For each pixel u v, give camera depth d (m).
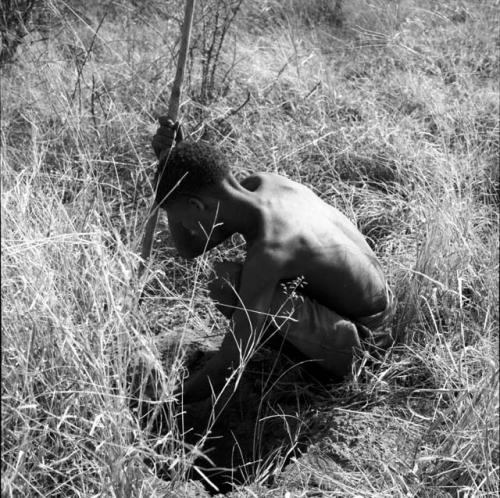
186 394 3.25
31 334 2.63
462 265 3.78
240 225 3.17
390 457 3.05
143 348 2.84
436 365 3.40
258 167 4.62
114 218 4.16
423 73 5.84
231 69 5.17
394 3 6.71
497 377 3.09
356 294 3.30
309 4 6.84
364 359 3.32
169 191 3.12
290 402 3.42
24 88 4.74
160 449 2.95
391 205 4.48
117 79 5.13
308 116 5.08
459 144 4.93
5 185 3.19
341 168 4.82
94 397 2.64
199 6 5.40
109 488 2.56
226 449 3.24
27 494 2.55
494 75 6.01
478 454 2.90
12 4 4.97
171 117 3.49
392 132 4.93
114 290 2.86
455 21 6.79
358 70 5.99
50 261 2.86
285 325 3.22
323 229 3.21
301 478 2.95
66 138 4.45
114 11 5.95
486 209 4.50
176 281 4.02
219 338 3.72
